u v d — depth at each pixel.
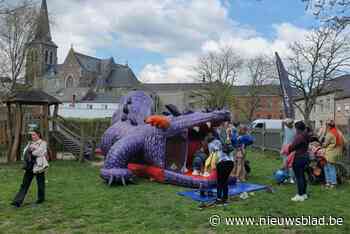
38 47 31.86
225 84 64.31
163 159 11.30
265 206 8.12
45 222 7.00
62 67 104.44
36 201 8.58
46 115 19.61
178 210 7.79
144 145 11.50
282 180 11.12
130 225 6.74
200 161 10.80
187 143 11.49
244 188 10.02
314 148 11.20
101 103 72.50
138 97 14.30
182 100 62.75
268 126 41.84
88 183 11.47
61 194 9.60
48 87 100.94
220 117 11.27
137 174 12.20
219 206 8.12
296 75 41.91
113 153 11.16
